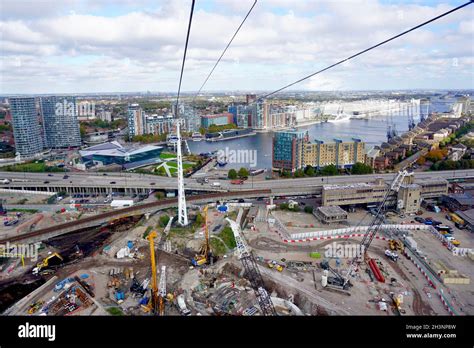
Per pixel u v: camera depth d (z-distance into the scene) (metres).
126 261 152.00
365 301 117.44
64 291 128.38
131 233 178.62
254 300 123.19
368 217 197.12
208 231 176.00
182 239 169.12
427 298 118.88
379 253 152.62
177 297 123.88
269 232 176.25
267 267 141.62
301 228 180.25
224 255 156.38
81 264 150.25
